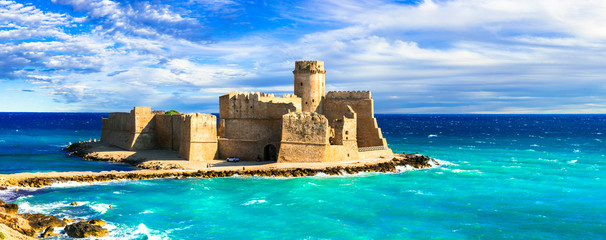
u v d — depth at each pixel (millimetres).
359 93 107000
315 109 108938
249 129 101500
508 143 169625
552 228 55594
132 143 110938
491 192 73750
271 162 93375
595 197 70750
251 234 52031
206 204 63812
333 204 64750
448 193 72750
